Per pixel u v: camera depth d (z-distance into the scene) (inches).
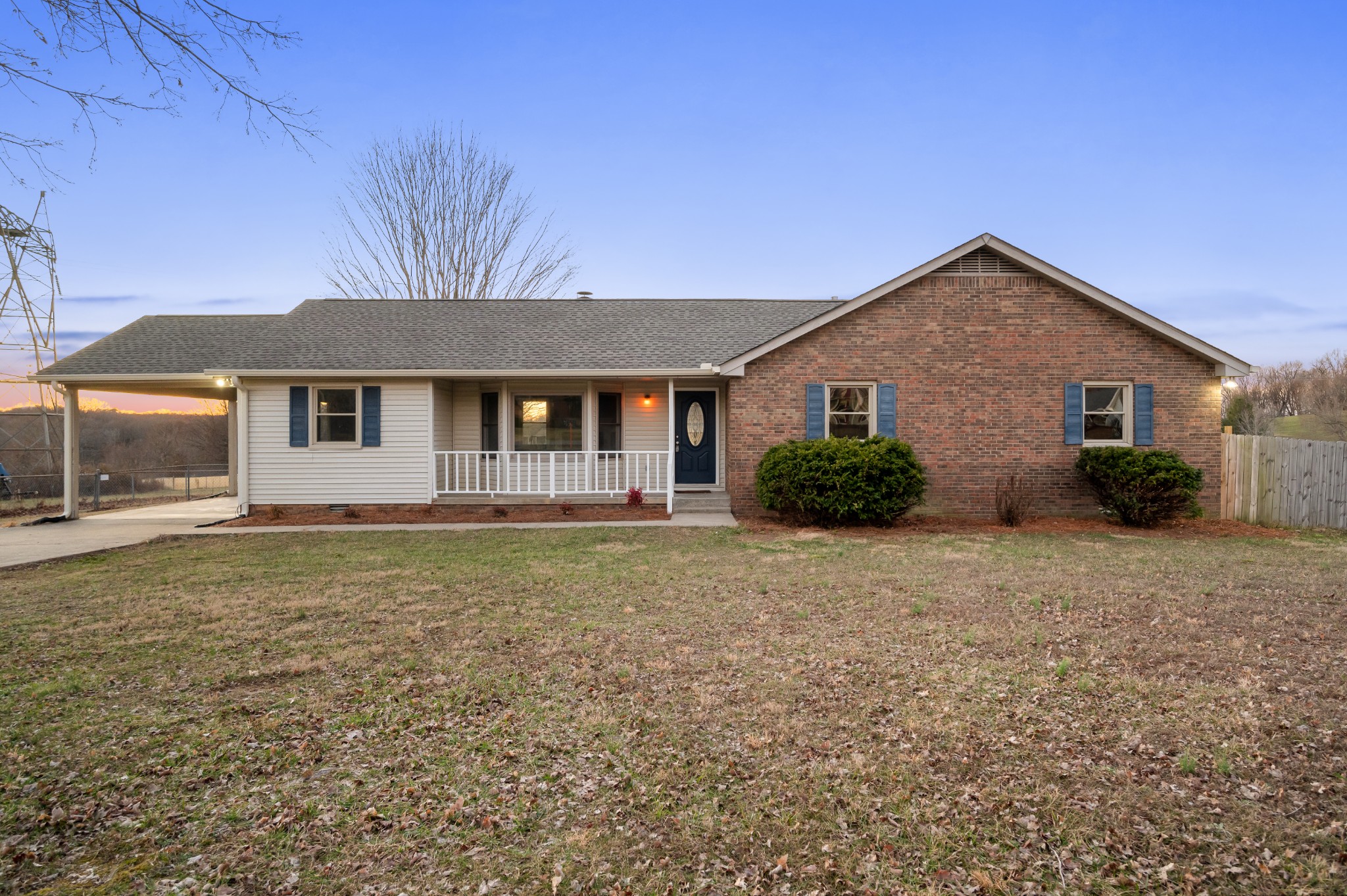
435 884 113.0
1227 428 573.9
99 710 181.3
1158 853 119.5
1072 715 174.4
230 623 262.5
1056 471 561.9
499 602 291.6
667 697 188.1
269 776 147.2
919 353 562.9
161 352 609.0
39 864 117.3
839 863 118.0
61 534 498.9
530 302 752.3
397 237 1249.4
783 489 518.6
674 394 610.9
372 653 225.9
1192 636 238.5
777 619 263.0
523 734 166.6
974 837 124.8
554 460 614.9
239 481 591.8
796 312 716.0
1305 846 120.6
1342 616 263.4
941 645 230.2
